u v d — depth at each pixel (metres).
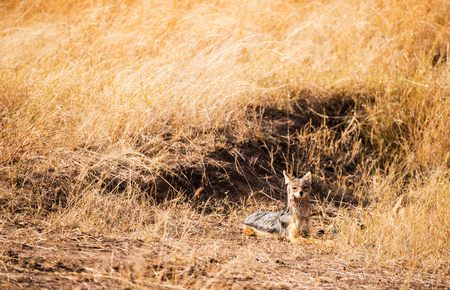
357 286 17.94
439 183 27.77
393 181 29.97
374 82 34.66
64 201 23.39
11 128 26.05
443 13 41.97
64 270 16.80
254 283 17.30
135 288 15.89
